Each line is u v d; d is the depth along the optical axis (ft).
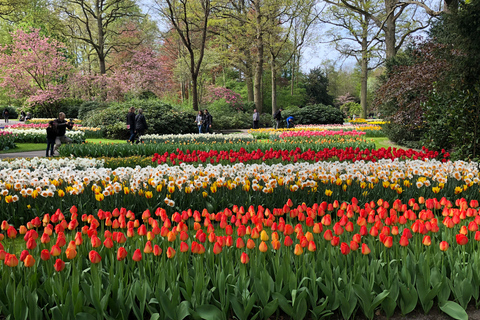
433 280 9.00
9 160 29.55
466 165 20.89
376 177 18.74
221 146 38.45
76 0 114.21
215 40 125.08
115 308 8.22
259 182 19.45
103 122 71.87
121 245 10.31
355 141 43.27
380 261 9.29
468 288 8.82
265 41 108.17
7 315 7.76
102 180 18.25
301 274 9.12
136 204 16.51
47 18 113.19
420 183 17.30
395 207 12.21
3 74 113.80
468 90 27.53
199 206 17.07
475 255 9.39
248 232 10.07
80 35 133.49
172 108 80.12
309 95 193.67
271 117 115.55
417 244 10.09
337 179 17.56
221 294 8.34
